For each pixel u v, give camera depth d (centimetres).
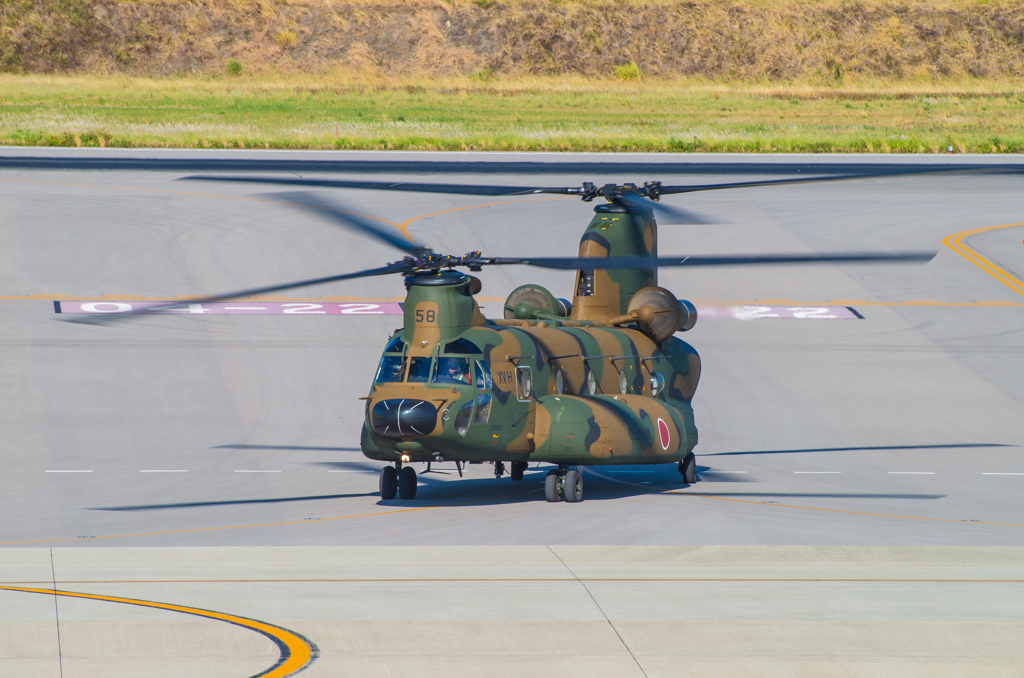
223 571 4659
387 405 6350
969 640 3769
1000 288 13150
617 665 3472
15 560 4838
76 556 4938
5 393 9344
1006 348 11388
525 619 3941
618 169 18412
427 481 7719
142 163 18225
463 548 5153
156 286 12288
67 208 14738
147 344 10638
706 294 12700
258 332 11156
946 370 10781
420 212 15438
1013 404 9956
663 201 16250
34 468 7619
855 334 11700
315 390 9850
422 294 6550
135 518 6194
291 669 3394
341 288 12569
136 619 3891
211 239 13825
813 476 7775
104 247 13325
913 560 5041
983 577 4706
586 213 15588
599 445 6662
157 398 9462
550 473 6788
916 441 8925
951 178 18725
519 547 5203
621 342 7488
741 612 4062
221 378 9988
